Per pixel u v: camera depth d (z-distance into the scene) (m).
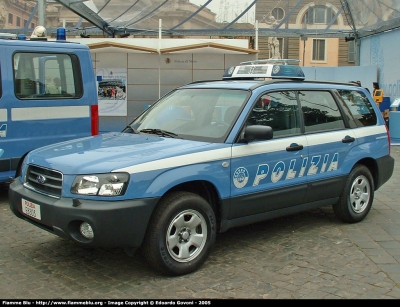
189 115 5.56
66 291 4.33
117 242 4.26
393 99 16.19
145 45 15.69
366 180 6.52
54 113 7.58
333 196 6.15
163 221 4.46
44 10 10.97
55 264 4.97
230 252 5.36
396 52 15.95
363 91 6.86
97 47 14.02
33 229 6.12
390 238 5.87
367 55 18.30
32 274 4.71
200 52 14.70
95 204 4.20
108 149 4.84
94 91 8.09
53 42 7.68
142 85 15.91
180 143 4.98
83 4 14.02
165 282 4.53
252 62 6.88
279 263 5.04
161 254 4.49
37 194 4.66
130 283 4.50
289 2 20.19
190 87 6.15
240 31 18.11
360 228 6.28
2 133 7.05
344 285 4.51
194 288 4.41
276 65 6.07
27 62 7.32
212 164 4.82
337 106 6.32
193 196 4.72
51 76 7.59
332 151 6.00
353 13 17.78
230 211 5.03
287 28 18.73
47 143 7.52
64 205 4.30
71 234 4.32
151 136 5.42
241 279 4.62
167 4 16.16
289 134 5.64
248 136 5.01
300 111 5.83
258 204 5.25
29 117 7.30
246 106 5.29
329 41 31.75
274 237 5.89
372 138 6.60
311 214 6.94
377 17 16.20
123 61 15.70
